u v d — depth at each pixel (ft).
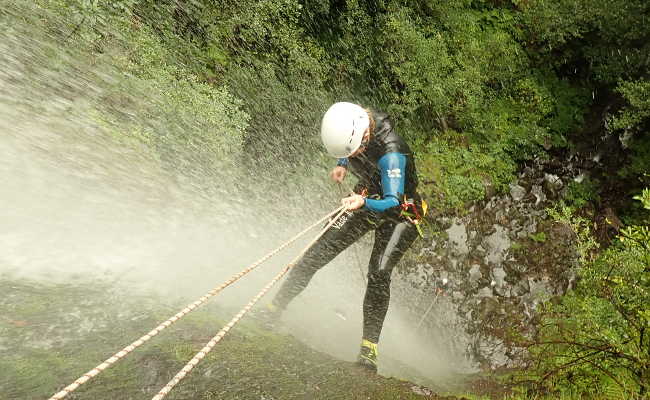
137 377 7.50
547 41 33.65
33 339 7.65
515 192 30.45
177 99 20.68
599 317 12.85
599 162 32.60
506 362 22.09
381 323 12.20
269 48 28.71
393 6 31.55
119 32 21.70
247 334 10.06
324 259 12.64
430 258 25.64
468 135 32.01
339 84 31.12
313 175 25.43
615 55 32.07
